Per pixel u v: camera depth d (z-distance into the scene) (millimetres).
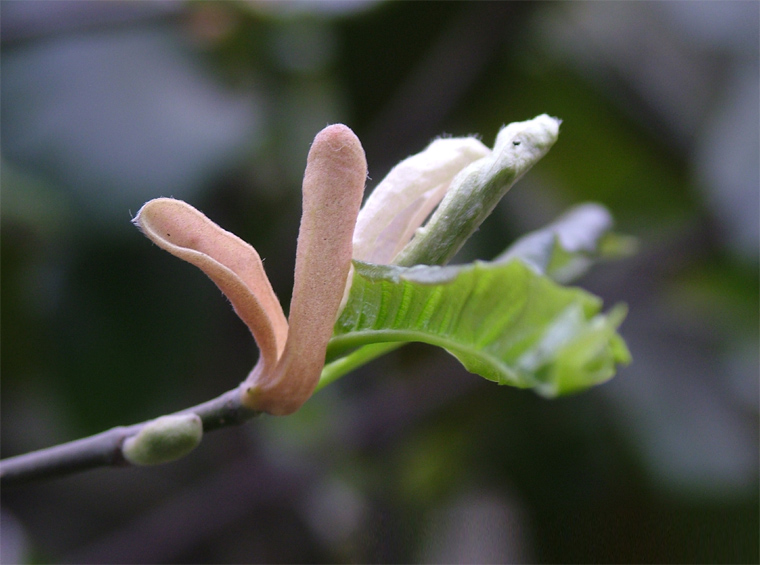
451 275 125
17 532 310
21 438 304
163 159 295
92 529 319
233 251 136
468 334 128
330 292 133
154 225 134
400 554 294
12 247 283
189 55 316
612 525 330
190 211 134
